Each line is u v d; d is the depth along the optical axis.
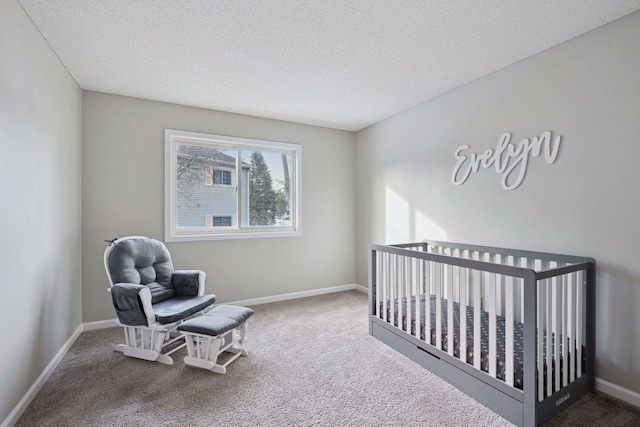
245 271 3.69
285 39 2.10
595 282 1.95
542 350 1.66
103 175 2.98
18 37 1.71
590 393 1.91
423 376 2.13
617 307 1.87
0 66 1.53
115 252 2.49
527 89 2.34
